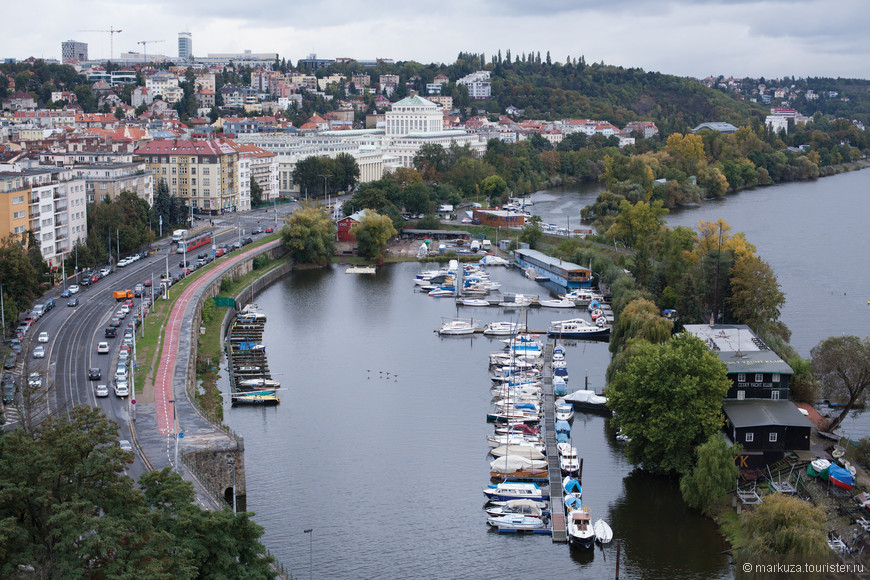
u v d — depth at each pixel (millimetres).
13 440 164750
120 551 151500
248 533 172250
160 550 154750
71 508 152875
